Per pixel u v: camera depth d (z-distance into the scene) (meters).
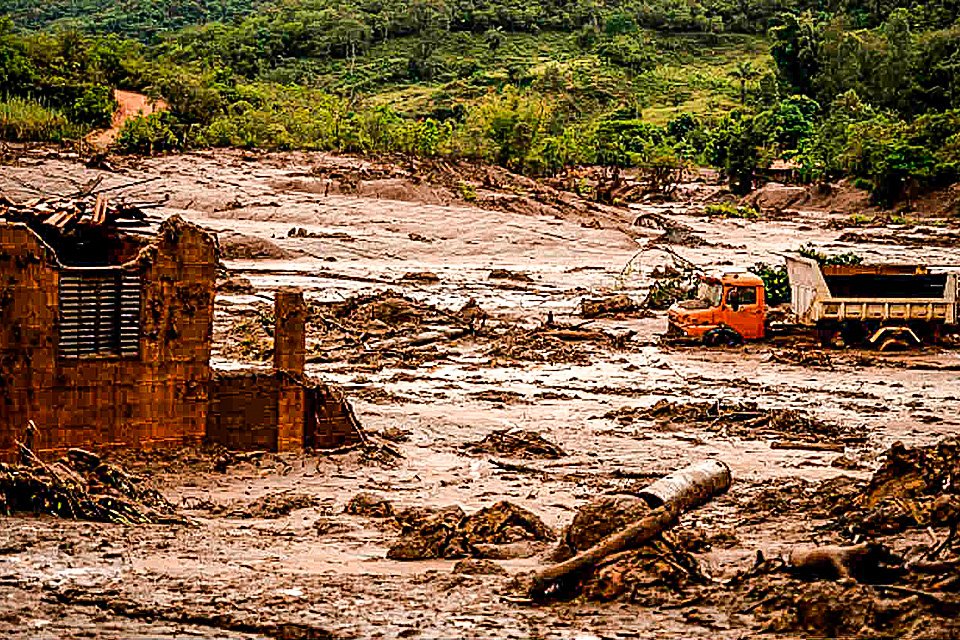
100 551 34.94
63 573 31.80
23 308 50.41
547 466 56.16
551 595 29.88
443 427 66.44
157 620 27.67
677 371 91.31
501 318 119.75
